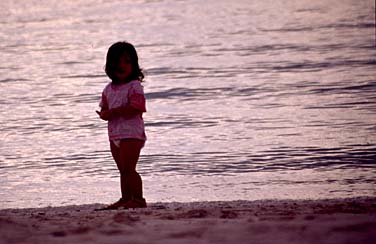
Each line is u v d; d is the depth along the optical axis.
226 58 55.50
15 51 62.28
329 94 39.84
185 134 31.20
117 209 14.95
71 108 38.09
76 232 11.19
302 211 12.89
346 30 68.62
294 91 41.19
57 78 48.53
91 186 23.53
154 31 72.75
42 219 12.55
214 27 74.62
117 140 15.79
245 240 10.52
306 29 70.69
